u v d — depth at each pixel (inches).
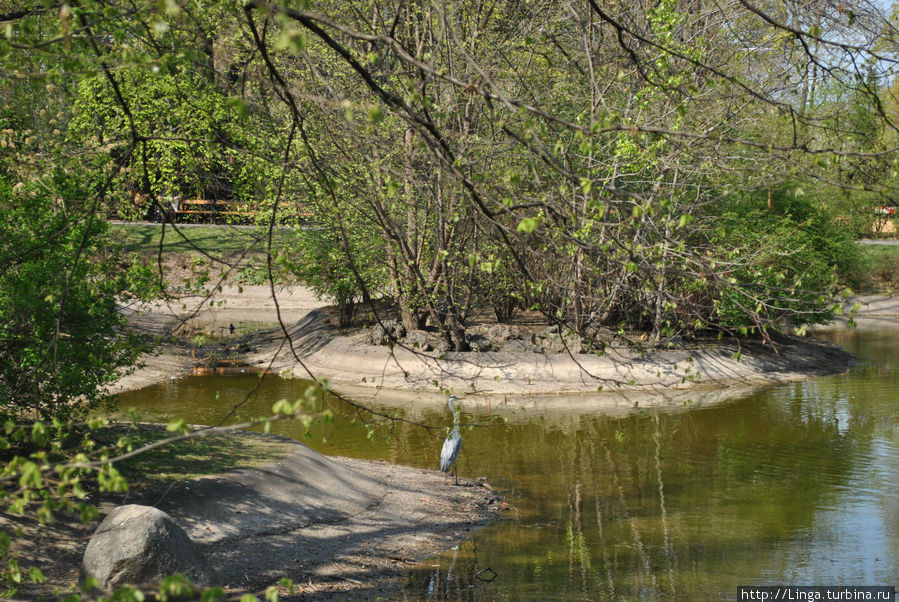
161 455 448.8
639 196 247.4
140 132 661.9
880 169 245.3
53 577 325.1
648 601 347.9
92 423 202.5
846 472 576.4
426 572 383.2
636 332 1031.6
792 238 897.5
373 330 1007.0
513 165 524.7
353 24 549.0
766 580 373.1
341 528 429.7
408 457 621.9
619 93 565.6
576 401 852.0
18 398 411.2
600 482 554.3
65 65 232.7
